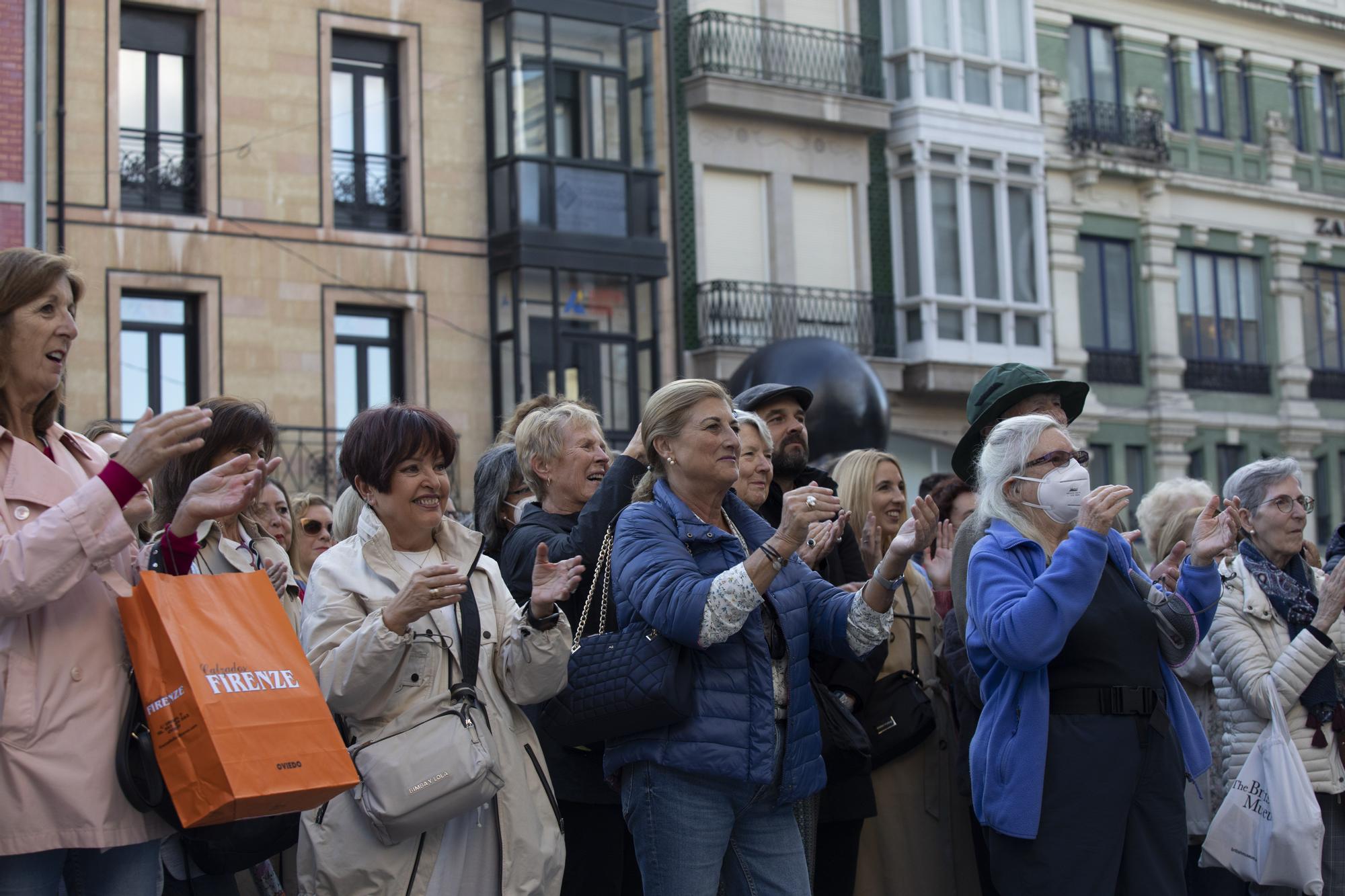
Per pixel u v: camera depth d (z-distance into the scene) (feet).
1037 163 77.66
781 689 15.62
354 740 14.05
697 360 68.59
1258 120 88.33
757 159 71.00
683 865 14.90
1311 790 18.75
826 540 15.84
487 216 65.21
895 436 73.82
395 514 14.88
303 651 13.99
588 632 16.57
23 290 12.72
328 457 60.85
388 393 63.52
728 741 14.85
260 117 60.54
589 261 65.16
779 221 71.20
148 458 12.18
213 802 11.74
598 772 17.06
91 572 12.60
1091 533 15.78
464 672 14.30
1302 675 19.17
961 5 76.02
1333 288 90.84
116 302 57.11
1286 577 20.36
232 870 14.87
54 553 11.77
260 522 19.79
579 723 14.97
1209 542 17.37
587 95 66.33
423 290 63.62
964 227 74.64
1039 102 78.64
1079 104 80.23
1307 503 20.79
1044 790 15.93
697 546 15.70
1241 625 19.89
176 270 58.39
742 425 19.03
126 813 12.32
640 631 15.14
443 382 63.67
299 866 14.10
